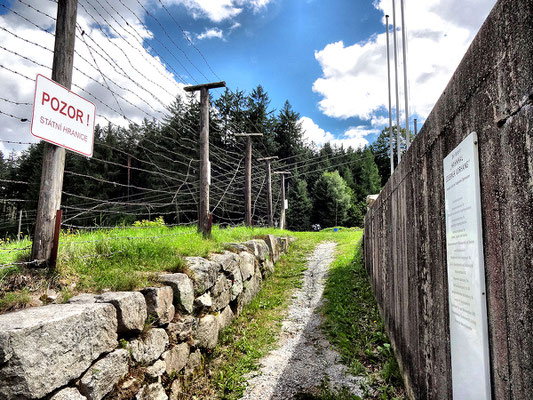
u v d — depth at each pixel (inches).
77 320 84.7
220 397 132.1
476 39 58.0
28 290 104.7
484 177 54.7
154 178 1057.5
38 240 115.9
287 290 288.5
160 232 223.0
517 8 43.7
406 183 124.1
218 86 267.9
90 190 1065.5
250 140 468.8
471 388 59.0
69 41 122.8
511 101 45.6
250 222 454.0
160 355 118.8
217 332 171.8
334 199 1663.4
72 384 82.9
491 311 52.2
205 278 166.2
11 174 1086.4
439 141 81.3
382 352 159.9
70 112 120.0
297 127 1866.4
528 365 41.6
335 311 222.4
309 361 161.5
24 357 70.8
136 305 110.0
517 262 44.2
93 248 150.4
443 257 79.4
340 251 450.9
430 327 91.4
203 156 265.4
